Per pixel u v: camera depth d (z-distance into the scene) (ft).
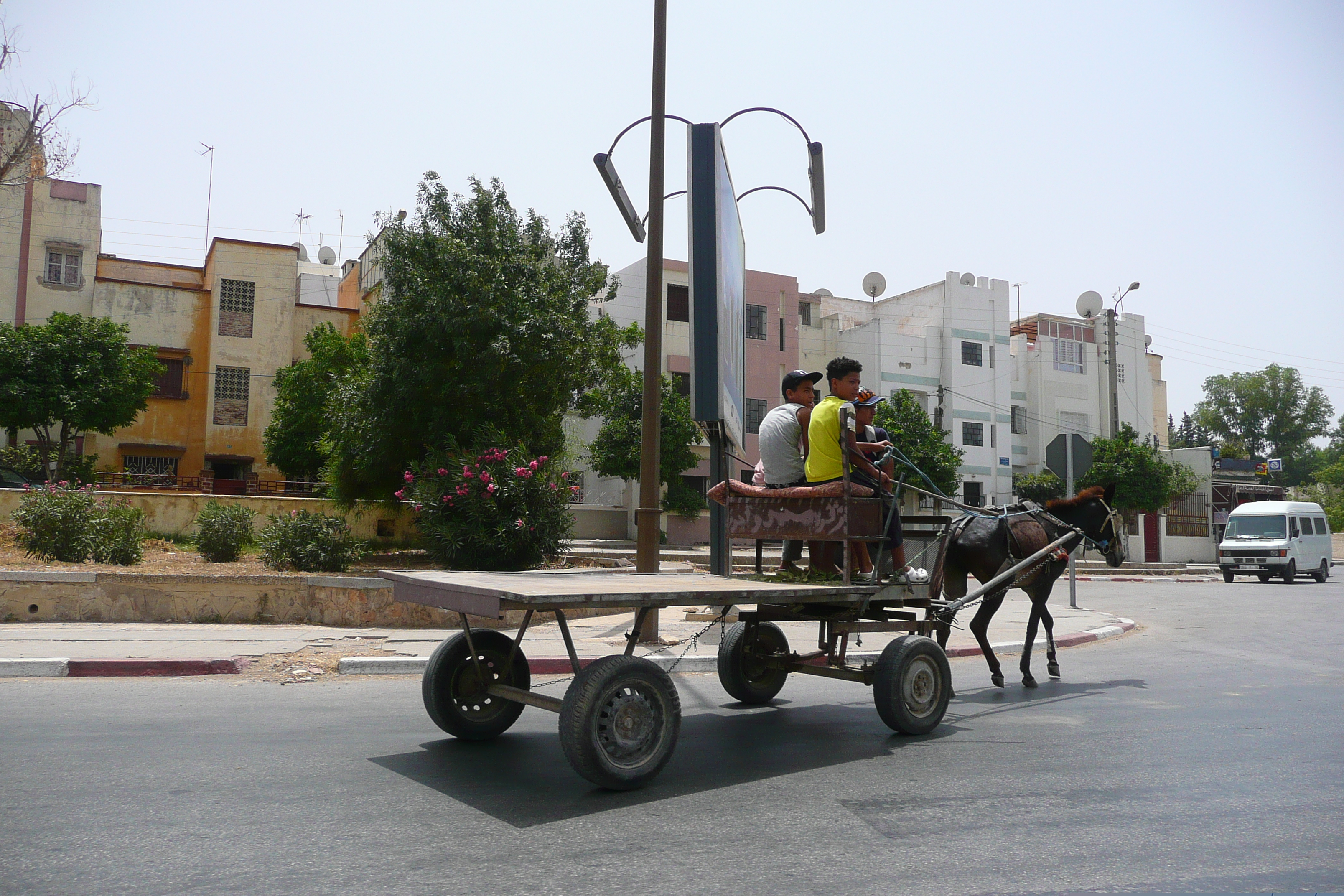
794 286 126.11
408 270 56.70
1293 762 18.75
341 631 37.24
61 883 11.43
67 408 87.56
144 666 28.19
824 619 22.04
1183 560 131.75
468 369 55.31
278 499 66.28
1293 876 12.36
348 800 15.24
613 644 35.35
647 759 16.31
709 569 59.67
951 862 12.69
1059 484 134.62
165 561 47.93
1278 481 188.65
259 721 21.65
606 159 35.50
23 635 33.30
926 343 136.46
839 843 13.44
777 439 23.07
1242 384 266.36
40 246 108.88
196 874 11.80
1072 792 16.42
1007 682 30.12
